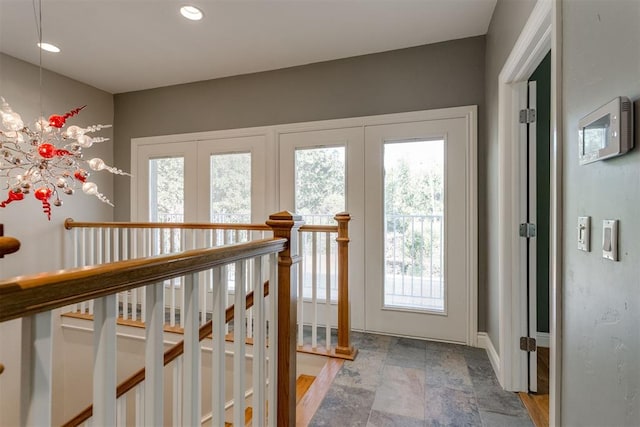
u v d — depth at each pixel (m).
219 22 2.47
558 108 1.13
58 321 3.25
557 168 1.13
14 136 2.01
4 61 2.97
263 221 3.28
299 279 2.50
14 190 2.03
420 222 2.82
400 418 1.68
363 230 2.95
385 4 2.26
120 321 2.99
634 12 0.74
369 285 2.92
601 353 0.89
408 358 2.38
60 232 3.32
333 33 2.62
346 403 1.81
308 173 3.14
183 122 3.62
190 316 0.84
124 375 2.96
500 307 2.02
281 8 2.30
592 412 0.93
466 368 2.22
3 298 0.44
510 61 1.80
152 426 0.71
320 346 2.56
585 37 0.96
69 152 2.11
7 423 2.77
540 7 1.32
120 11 2.33
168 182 3.68
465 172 2.67
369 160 2.93
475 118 2.64
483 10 2.30
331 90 3.08
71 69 3.28
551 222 1.20
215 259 0.89
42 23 2.48
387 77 2.90
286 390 1.34
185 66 3.21
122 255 3.16
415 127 2.80
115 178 3.88
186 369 0.84
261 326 1.20
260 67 3.22
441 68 2.74
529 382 1.92
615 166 0.82
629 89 0.76
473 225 2.63
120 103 3.87
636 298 0.74
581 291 1.00
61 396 3.23
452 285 2.70
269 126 3.26
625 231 0.78
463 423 1.64
